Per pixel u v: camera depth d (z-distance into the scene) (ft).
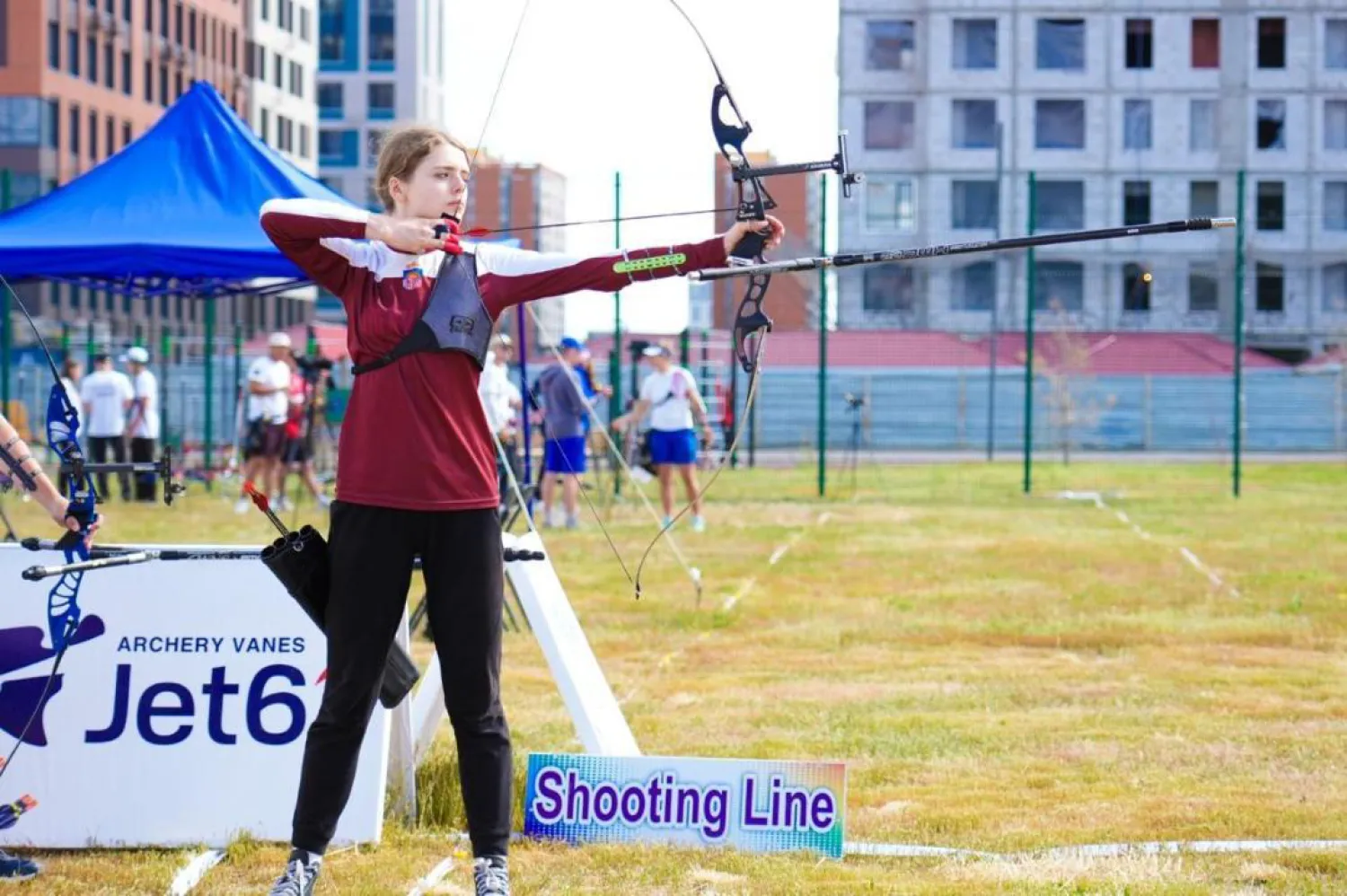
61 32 317.01
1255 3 340.80
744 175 26.43
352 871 30.86
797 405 267.18
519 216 528.22
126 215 56.39
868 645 59.31
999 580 78.18
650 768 33.19
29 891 29.81
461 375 26.37
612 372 143.95
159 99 361.92
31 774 33.01
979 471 186.60
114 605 33.42
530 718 45.21
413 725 35.60
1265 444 275.59
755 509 123.65
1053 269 318.86
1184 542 96.43
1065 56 341.62
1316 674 52.90
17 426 147.13
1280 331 303.89
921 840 33.42
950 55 339.77
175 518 111.24
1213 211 341.62
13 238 55.21
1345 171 341.00
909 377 267.39
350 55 493.77
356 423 26.43
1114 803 36.09
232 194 57.82
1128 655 56.85
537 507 114.93
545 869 31.22
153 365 204.95
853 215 335.67
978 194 338.34
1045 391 268.00
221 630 33.45
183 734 33.24
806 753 41.16
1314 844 32.37
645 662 55.62
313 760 26.78
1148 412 274.57
